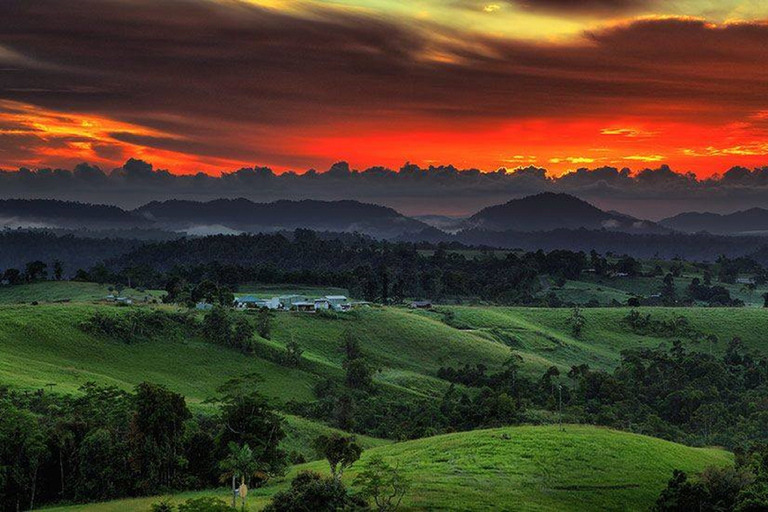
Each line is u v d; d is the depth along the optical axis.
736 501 86.38
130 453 97.81
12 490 91.19
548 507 83.88
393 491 83.56
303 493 74.38
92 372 168.12
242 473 84.12
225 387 108.88
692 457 112.88
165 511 71.38
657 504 88.44
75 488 95.69
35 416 104.81
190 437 105.00
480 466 97.31
